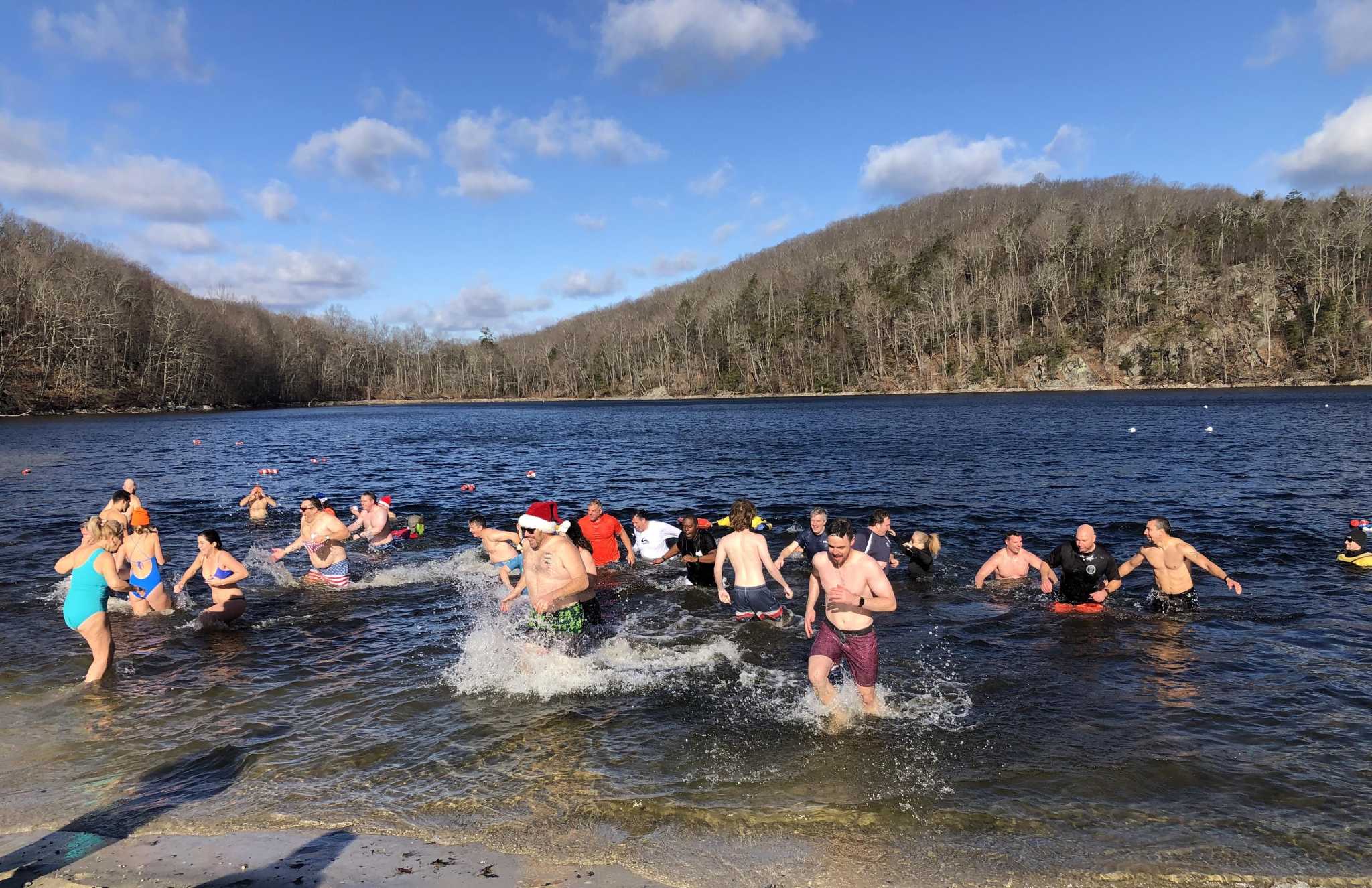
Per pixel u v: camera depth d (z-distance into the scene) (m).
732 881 4.16
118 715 6.49
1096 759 5.44
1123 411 53.06
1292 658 7.38
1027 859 4.30
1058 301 113.25
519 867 4.30
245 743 5.94
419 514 17.39
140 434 51.34
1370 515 14.62
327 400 144.75
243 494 21.19
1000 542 13.21
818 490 19.98
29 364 83.50
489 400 152.62
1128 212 132.00
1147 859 4.28
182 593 9.91
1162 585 9.06
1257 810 4.75
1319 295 92.75
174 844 4.58
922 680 7.00
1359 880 4.07
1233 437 31.61
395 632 8.70
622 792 5.12
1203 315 98.62
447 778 5.34
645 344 150.75
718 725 6.13
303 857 4.42
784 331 130.62
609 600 9.91
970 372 108.62
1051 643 7.97
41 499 20.17
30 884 4.20
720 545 8.84
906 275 135.00
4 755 5.77
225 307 137.50
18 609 9.73
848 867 4.27
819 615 9.30
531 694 6.85
